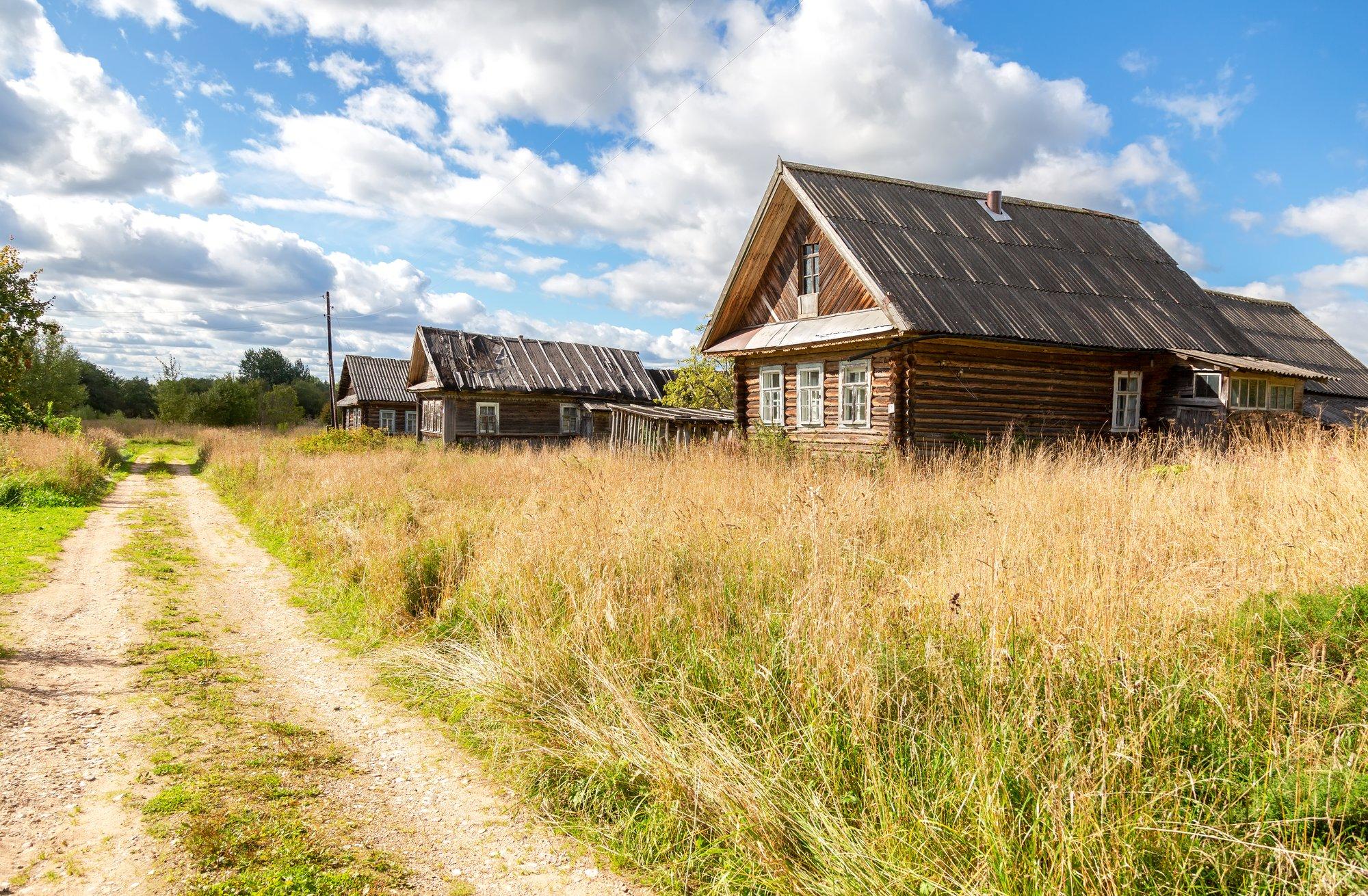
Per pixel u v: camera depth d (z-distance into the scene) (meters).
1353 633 4.16
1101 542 5.52
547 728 4.68
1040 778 3.23
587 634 5.39
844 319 17.11
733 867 3.34
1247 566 4.97
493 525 8.89
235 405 59.25
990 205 20.06
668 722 4.37
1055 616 4.27
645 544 6.79
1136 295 18.58
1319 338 25.58
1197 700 3.68
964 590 4.94
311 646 6.99
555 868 3.50
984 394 16.14
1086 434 17.08
